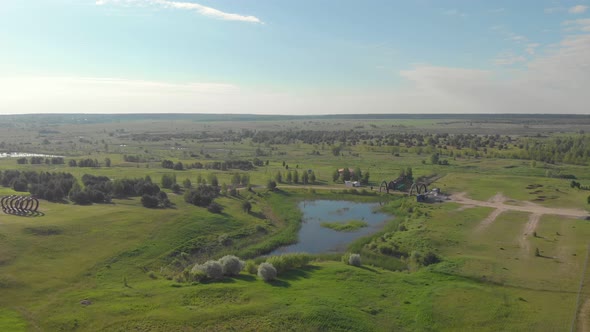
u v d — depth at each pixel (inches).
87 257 2374.5
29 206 3314.5
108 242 2625.5
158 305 1819.6
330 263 2551.7
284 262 2298.2
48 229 2620.6
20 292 1898.4
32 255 2273.6
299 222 3678.6
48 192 3671.3
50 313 1733.5
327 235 3336.6
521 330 1717.5
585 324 1753.2
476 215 3592.5
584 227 3149.6
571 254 2578.7
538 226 3223.4
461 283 2199.8
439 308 1900.8
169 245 2768.2
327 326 1680.6
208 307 1804.9
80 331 1598.2
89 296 1908.2
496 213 3659.0
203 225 3203.7
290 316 1721.2
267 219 3693.4
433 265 2482.8
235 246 2982.3
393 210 4040.4
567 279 2214.6
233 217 3531.0
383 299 1991.9
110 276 2206.0
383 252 2844.5
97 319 1681.8
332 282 2153.1
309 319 1706.4
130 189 4020.7
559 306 1921.8
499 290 2112.5
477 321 1793.8
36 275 2071.9
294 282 2124.8
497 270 2356.1
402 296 2037.4
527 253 2625.5
